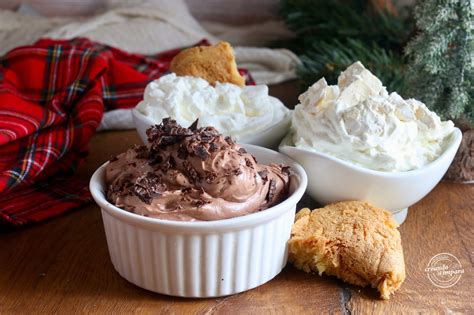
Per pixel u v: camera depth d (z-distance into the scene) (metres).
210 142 0.48
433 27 0.59
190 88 0.59
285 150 0.54
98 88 0.69
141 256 0.47
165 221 0.45
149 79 0.74
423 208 0.59
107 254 0.53
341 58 0.72
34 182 0.61
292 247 0.50
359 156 0.52
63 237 0.55
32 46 0.73
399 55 0.79
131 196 0.47
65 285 0.49
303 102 0.54
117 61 0.75
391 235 0.50
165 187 0.47
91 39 0.87
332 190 0.54
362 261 0.48
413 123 0.53
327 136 0.53
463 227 0.56
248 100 0.58
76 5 1.06
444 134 0.55
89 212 0.58
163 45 0.89
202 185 0.47
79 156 0.65
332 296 0.49
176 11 0.96
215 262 0.47
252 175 0.48
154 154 0.49
